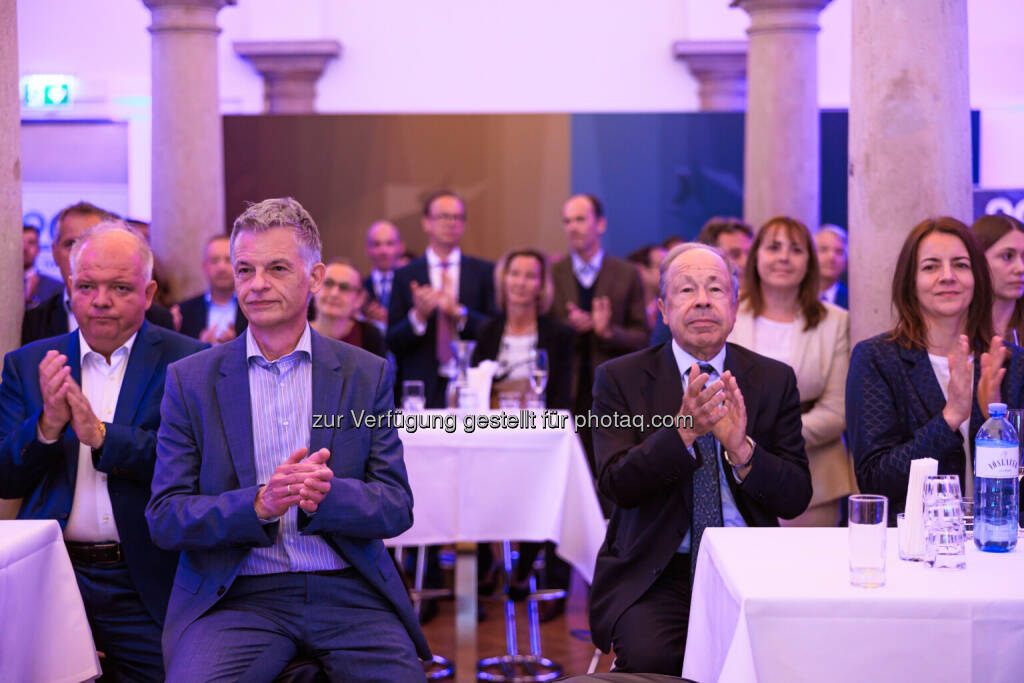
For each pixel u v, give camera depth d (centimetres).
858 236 539
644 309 838
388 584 372
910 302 429
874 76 526
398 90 1255
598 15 1248
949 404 394
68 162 1198
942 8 517
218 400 363
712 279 395
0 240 497
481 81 1255
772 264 542
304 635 357
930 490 319
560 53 1252
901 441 419
